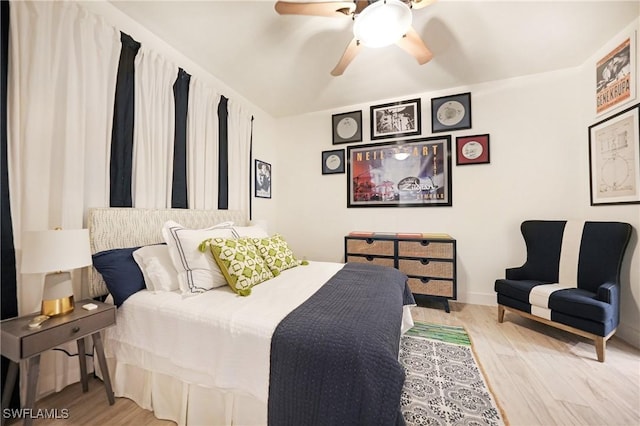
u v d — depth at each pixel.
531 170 2.76
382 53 2.35
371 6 1.43
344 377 0.92
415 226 3.21
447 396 1.46
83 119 1.58
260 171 3.54
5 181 1.30
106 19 1.76
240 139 3.08
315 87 2.98
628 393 1.47
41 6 1.42
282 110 3.64
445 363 1.78
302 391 0.97
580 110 2.56
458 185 3.03
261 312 1.24
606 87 2.26
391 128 3.30
